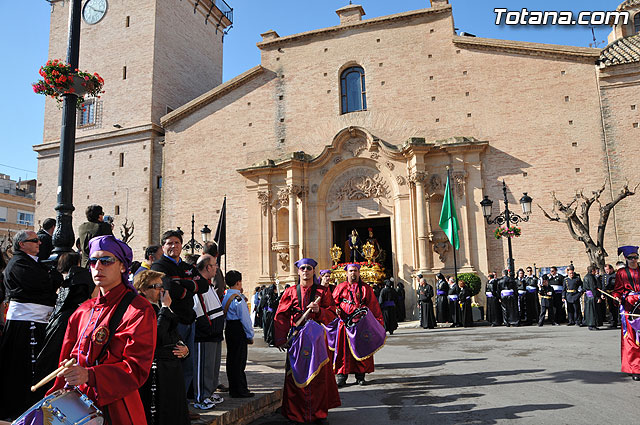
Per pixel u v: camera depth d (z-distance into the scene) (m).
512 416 6.12
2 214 53.28
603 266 18.89
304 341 6.22
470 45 24.92
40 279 5.66
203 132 28.89
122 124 30.36
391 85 26.00
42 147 32.12
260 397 6.64
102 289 3.67
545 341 12.95
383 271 24.52
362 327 8.41
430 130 24.89
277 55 28.34
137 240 28.70
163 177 29.06
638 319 7.88
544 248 22.17
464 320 18.78
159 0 31.38
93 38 32.16
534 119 23.36
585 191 22.08
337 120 26.55
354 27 27.17
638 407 6.30
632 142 21.91
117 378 3.28
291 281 24.91
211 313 6.11
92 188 30.39
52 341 5.36
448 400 7.11
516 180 23.05
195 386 5.94
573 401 6.70
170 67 31.83
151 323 3.55
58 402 3.14
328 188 26.11
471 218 23.22
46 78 8.08
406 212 24.28
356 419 6.34
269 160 26.16
